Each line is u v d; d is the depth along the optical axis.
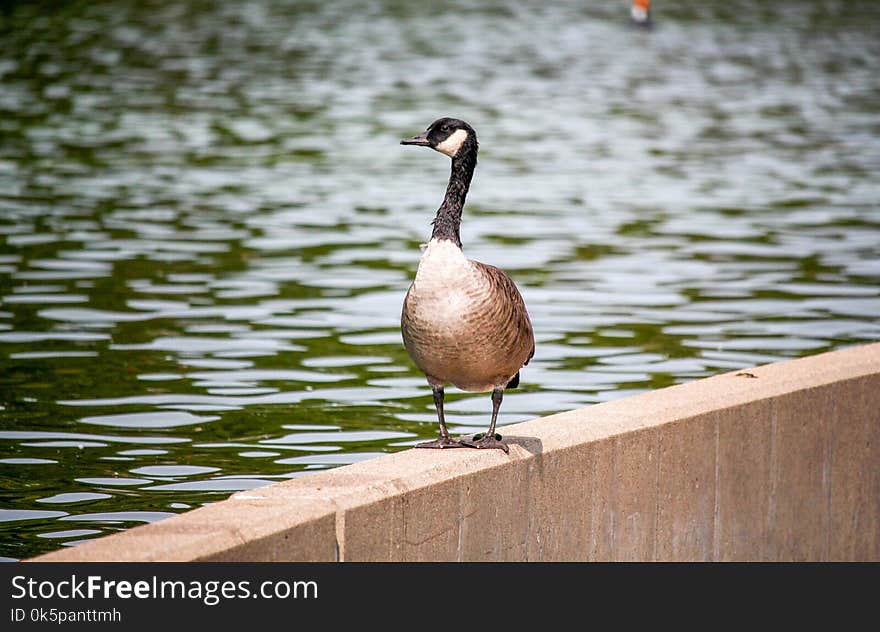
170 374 13.88
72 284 17.81
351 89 40.53
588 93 41.38
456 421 12.46
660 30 61.78
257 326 15.98
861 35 61.28
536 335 15.76
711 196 25.59
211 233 21.42
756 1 76.81
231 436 11.91
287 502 6.56
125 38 51.81
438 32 58.38
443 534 7.06
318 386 13.61
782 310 17.08
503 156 29.94
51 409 12.60
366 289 18.00
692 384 9.00
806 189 26.48
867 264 19.86
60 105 35.91
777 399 8.81
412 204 24.28
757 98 41.22
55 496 10.30
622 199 25.14
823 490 9.23
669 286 18.36
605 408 8.38
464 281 7.35
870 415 9.50
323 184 26.16
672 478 8.29
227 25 57.78
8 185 25.05
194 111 35.69
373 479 6.88
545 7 71.12
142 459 11.25
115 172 26.83
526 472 7.49
